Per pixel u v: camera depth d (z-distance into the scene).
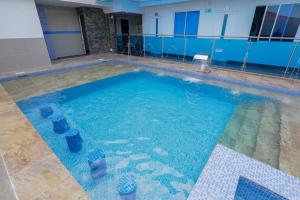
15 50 6.97
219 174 2.00
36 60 7.59
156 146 3.08
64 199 1.65
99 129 3.61
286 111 3.99
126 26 12.67
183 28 9.33
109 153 2.90
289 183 1.90
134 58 9.62
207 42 7.75
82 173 2.46
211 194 1.78
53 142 3.13
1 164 2.06
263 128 3.32
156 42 9.72
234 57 7.29
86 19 9.97
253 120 3.67
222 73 6.44
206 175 1.99
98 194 2.15
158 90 5.75
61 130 3.39
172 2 8.38
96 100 5.00
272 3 6.39
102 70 7.66
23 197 1.66
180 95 5.34
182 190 2.24
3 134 2.66
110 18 11.21
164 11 9.76
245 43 6.82
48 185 1.79
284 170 2.22
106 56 10.27
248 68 7.11
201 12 8.35
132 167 2.61
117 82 6.46
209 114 4.18
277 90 4.96
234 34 7.69
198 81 6.15
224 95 5.27
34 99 4.84
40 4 8.42
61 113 4.25
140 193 2.20
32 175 1.91
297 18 6.11
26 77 6.53
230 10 7.43
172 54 9.49
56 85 5.74
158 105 4.70
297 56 5.93
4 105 3.72
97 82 6.18
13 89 5.37
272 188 1.84
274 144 2.81
